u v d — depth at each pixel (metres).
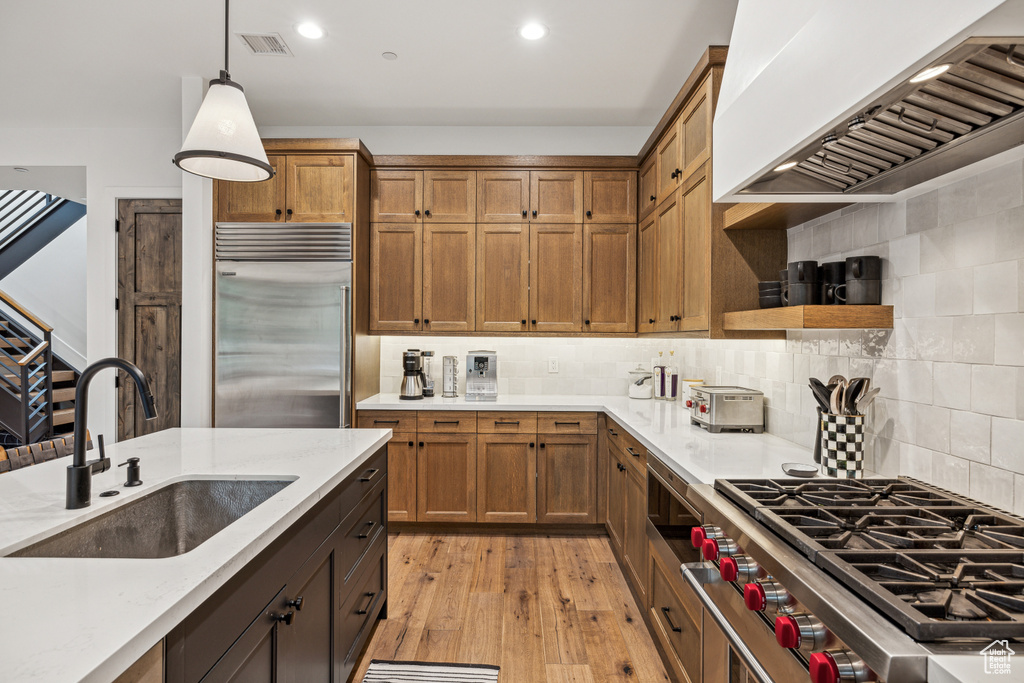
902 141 1.23
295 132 3.87
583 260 3.71
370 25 2.59
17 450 1.72
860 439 1.61
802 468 1.67
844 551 0.99
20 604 0.81
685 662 1.75
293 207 3.39
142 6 2.44
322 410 3.32
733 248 2.34
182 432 2.28
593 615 2.47
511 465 3.49
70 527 1.17
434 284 3.71
